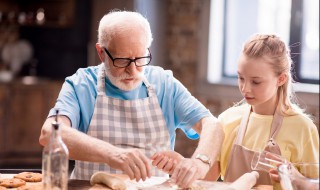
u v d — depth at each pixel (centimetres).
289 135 209
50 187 170
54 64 630
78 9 609
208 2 525
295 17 475
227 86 514
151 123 228
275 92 213
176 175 187
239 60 207
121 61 208
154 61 541
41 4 620
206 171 195
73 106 216
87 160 189
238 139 216
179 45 546
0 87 550
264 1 505
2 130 554
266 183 207
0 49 628
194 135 235
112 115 224
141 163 180
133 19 209
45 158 171
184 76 546
